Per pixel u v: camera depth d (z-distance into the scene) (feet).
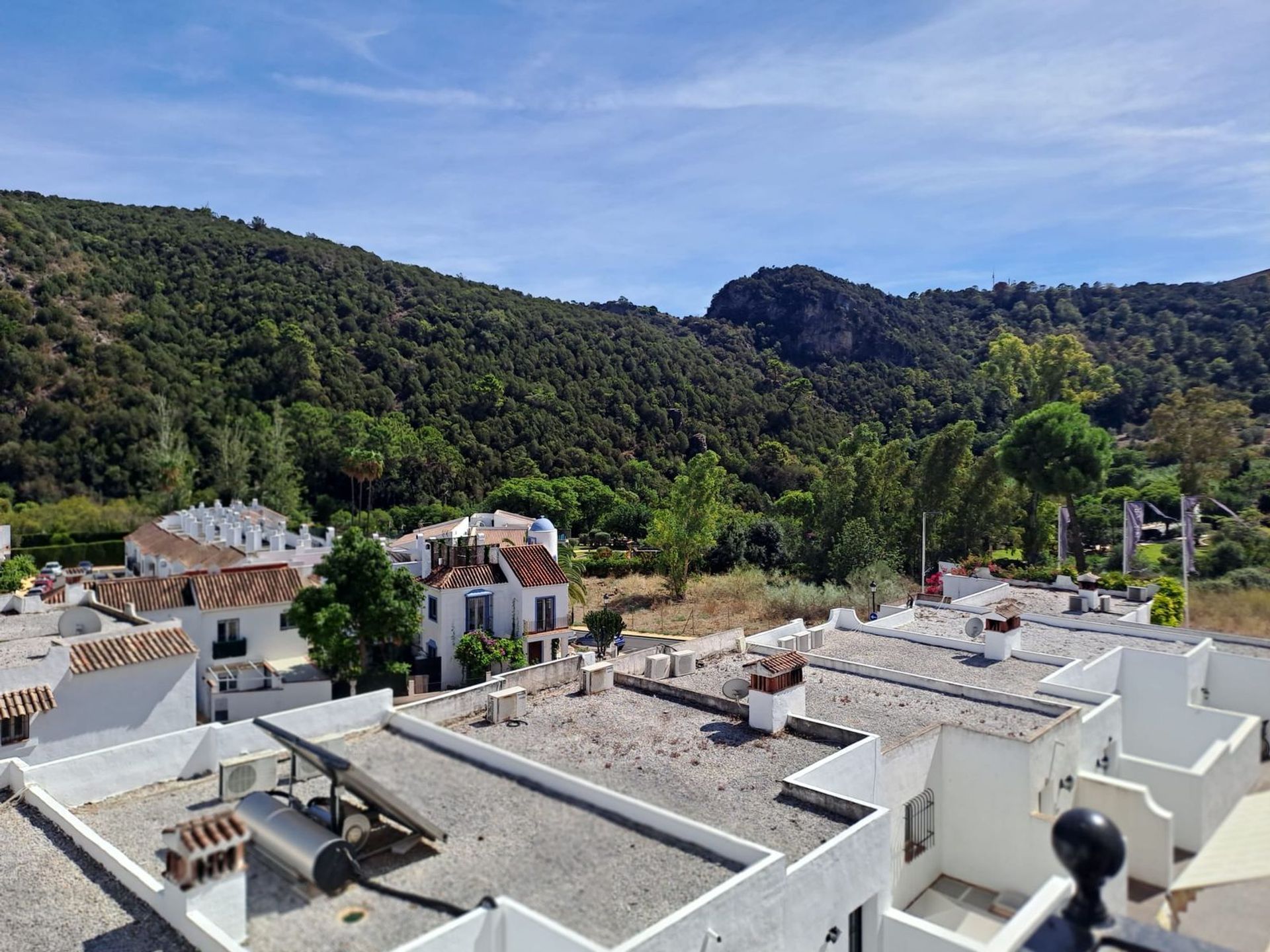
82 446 293.64
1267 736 86.94
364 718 60.64
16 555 220.64
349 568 119.24
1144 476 278.46
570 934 32.91
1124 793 62.95
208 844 35.76
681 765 55.72
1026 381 394.52
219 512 225.56
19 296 326.65
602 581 228.63
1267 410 326.03
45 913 38.22
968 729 62.90
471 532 187.01
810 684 78.02
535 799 48.96
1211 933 54.95
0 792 49.83
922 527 192.34
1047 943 10.93
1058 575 140.46
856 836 44.75
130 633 87.04
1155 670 87.04
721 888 36.78
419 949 32.76
